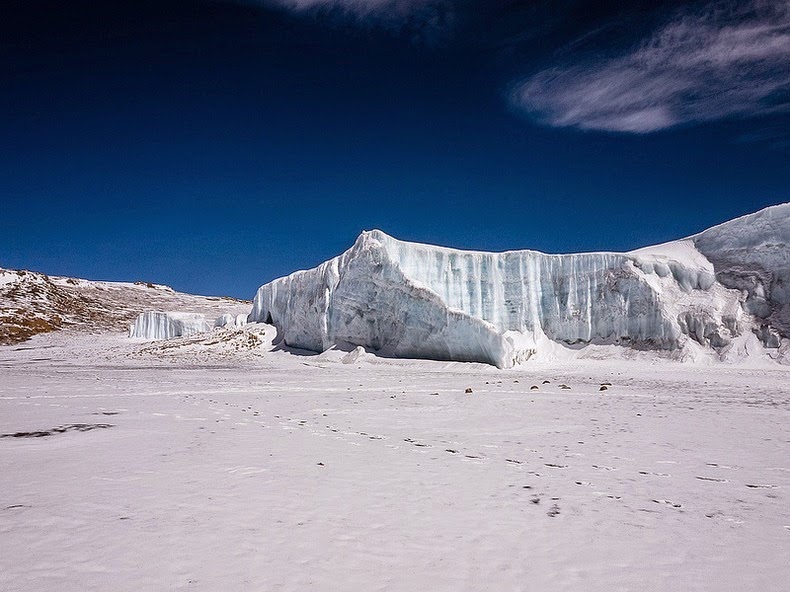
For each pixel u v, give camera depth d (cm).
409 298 3478
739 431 1073
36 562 452
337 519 567
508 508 607
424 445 941
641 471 769
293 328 4431
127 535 514
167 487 670
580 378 2400
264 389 1955
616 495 658
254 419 1224
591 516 583
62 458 820
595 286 3734
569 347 3716
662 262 3678
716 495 659
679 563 468
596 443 962
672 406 1446
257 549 486
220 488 668
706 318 3353
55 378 2541
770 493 669
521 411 1363
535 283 3888
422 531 536
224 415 1285
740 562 470
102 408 1407
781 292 3344
